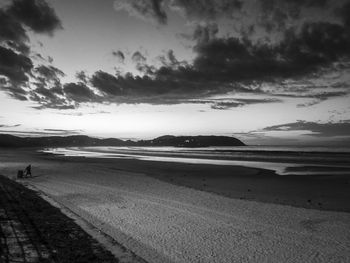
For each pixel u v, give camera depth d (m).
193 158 81.38
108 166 56.44
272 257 13.69
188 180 36.78
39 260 12.22
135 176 40.97
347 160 69.56
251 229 17.50
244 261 13.33
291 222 18.73
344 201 24.36
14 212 19.38
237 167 52.84
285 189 30.09
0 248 13.31
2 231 15.56
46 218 18.61
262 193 28.17
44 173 44.94
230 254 14.05
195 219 19.56
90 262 12.47
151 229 17.52
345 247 14.66
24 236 14.98
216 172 45.22
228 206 22.95
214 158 80.81
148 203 24.08
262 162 65.06
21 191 28.00
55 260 12.30
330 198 25.59
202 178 38.56
